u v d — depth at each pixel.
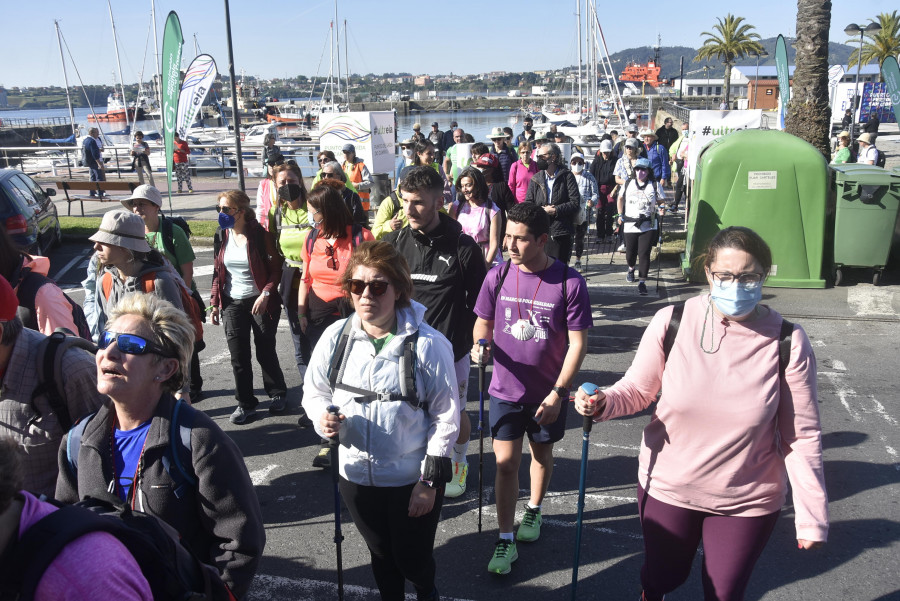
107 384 2.08
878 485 4.51
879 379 6.20
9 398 2.61
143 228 4.09
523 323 3.49
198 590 1.86
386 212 6.25
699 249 9.14
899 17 58.97
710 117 13.23
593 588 3.58
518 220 3.39
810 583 3.58
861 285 8.95
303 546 4.00
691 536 2.63
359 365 2.73
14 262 3.07
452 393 2.74
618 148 18.28
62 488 2.24
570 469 4.83
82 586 1.46
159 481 2.12
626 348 7.14
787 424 2.48
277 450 5.18
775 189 8.68
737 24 74.50
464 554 3.89
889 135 33.44
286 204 5.39
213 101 65.69
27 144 51.44
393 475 2.75
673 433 2.58
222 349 7.52
